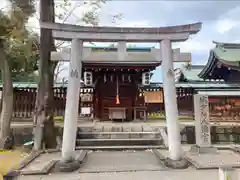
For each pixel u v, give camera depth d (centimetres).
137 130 1247
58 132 1195
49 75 1138
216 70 1933
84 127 1255
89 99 1744
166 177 618
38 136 1062
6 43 1118
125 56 775
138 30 763
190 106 1656
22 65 1661
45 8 1150
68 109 730
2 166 736
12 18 962
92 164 779
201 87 1648
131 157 888
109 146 1077
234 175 416
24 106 1572
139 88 1711
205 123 978
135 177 621
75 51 751
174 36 771
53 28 741
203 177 614
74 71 742
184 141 1256
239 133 1286
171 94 752
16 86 1570
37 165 770
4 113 1074
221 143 1266
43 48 1133
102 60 770
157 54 785
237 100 1548
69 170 686
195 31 761
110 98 1739
